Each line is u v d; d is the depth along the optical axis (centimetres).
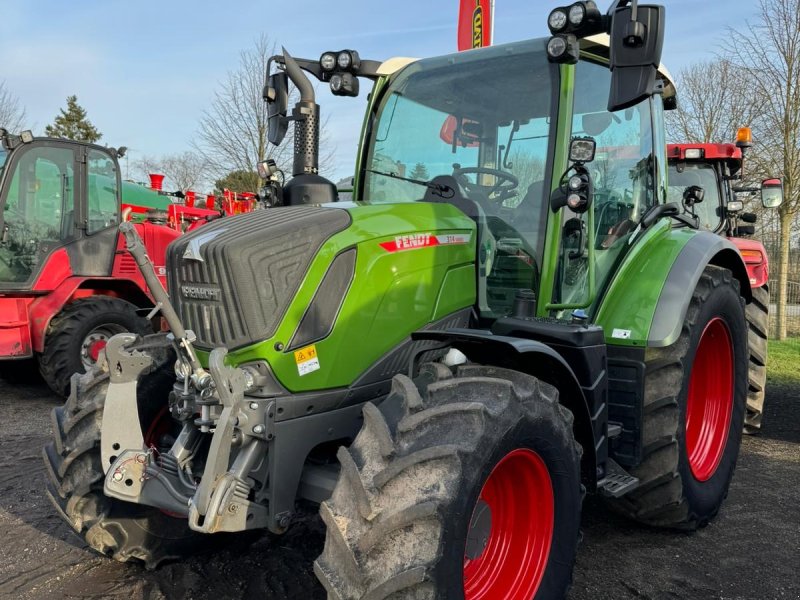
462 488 204
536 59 317
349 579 201
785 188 1033
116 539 292
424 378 245
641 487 335
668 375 329
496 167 317
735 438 391
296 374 246
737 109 1256
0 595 287
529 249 305
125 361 264
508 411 224
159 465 265
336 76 362
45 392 695
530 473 247
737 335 391
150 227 743
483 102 324
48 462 295
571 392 264
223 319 244
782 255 1099
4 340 620
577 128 320
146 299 744
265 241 245
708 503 353
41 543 337
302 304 248
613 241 352
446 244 292
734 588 294
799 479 433
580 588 293
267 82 353
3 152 643
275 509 243
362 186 359
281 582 296
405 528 202
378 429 218
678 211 410
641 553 328
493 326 287
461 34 693
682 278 340
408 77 353
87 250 672
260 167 344
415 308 279
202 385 240
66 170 658
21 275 628
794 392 686
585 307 311
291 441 246
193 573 304
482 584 247
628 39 251
